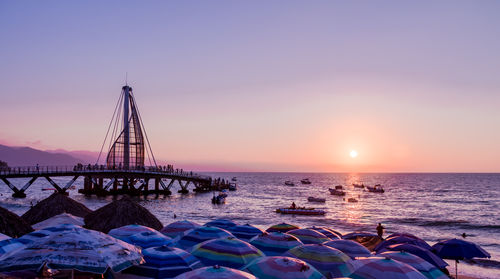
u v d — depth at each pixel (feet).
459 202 292.40
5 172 224.74
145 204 230.89
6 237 44.75
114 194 279.08
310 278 32.71
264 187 515.91
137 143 324.39
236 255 40.68
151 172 277.85
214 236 54.75
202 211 200.34
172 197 281.95
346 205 259.80
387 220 176.14
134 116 324.60
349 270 38.96
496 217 193.26
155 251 39.93
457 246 52.49
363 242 71.31
